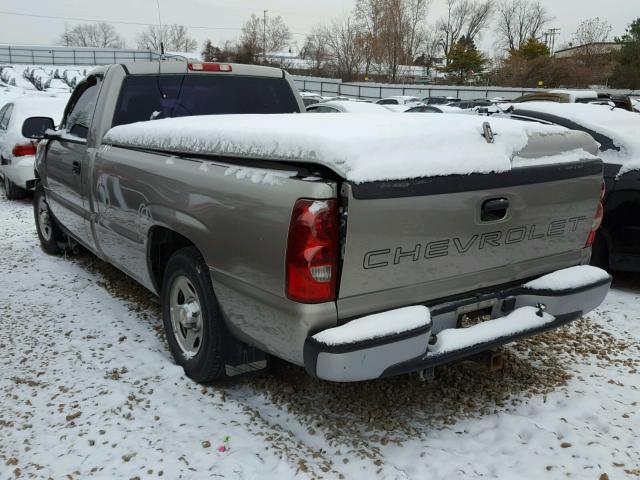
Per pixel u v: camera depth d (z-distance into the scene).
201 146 3.14
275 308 2.61
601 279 3.25
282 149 2.61
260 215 2.62
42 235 6.32
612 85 53.81
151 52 62.19
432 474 2.66
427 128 2.76
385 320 2.54
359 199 2.38
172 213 3.30
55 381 3.40
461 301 2.87
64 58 63.44
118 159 3.98
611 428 3.06
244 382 3.52
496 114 6.72
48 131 5.50
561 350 4.05
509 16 82.56
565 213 3.14
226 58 61.56
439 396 3.38
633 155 5.25
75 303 4.73
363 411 3.21
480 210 2.75
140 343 3.94
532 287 3.09
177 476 2.58
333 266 2.45
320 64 68.31
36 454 2.73
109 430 2.90
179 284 3.47
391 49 64.62
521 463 2.75
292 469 2.64
